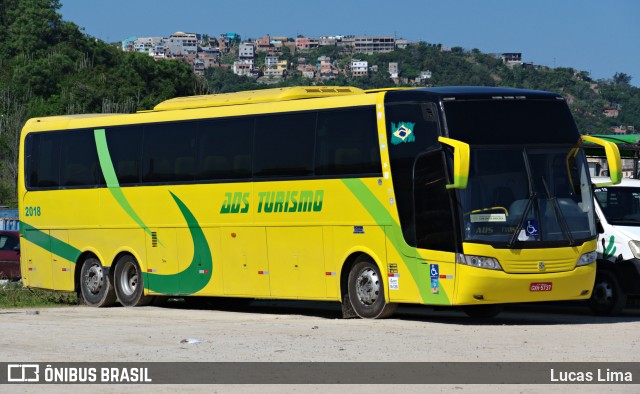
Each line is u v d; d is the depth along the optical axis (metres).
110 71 142.12
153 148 24.94
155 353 15.16
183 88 141.50
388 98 20.03
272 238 22.17
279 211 22.00
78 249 26.69
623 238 21.47
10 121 105.56
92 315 22.78
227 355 14.85
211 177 23.55
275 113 22.22
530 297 18.78
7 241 37.34
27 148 28.05
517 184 19.02
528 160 19.19
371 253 20.22
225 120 23.31
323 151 21.17
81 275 26.73
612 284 21.61
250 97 23.03
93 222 26.30
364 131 20.39
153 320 21.05
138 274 25.44
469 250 18.52
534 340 16.23
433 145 19.12
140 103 131.25
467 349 15.17
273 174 22.16
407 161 19.55
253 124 22.67
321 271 21.22
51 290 27.55
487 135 19.09
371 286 20.42
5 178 89.12
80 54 154.38
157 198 24.75
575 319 20.84
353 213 20.53
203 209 23.69
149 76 137.75
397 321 19.73
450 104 19.11
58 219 27.19
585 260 19.30
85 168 26.55
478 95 19.36
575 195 19.48
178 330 18.39
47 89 136.62
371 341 16.22
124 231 25.59
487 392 11.80
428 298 19.19
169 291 24.62
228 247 23.16
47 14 160.25
